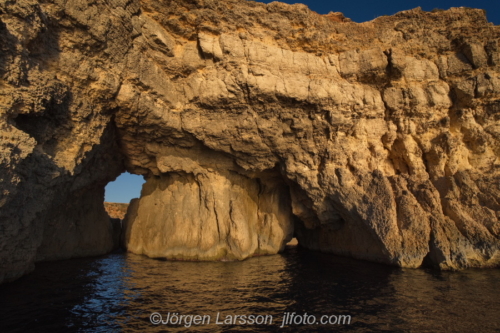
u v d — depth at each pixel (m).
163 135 15.03
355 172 15.77
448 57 16.44
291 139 15.93
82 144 11.81
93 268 13.02
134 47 12.96
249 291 10.11
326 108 15.45
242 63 14.66
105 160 15.81
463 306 8.69
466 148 15.80
